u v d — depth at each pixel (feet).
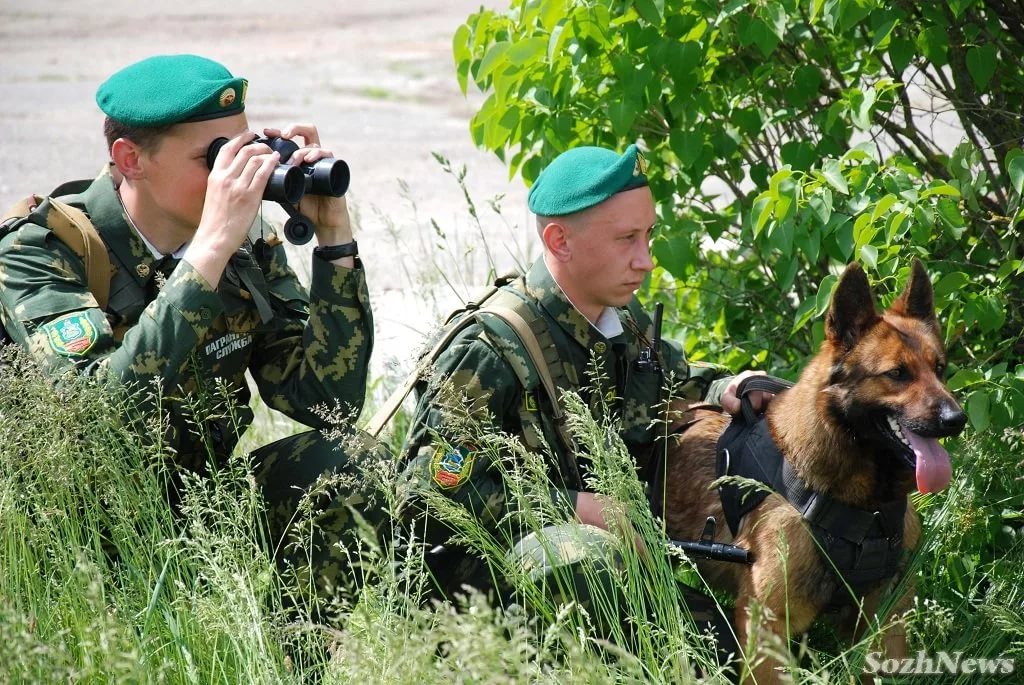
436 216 49.14
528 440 16.24
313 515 16.53
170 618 13.71
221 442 17.22
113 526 14.92
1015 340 18.94
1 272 15.74
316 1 121.70
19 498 14.58
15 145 64.08
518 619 12.91
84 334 15.30
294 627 14.24
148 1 123.44
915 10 19.44
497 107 21.15
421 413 16.33
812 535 15.90
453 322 16.84
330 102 75.51
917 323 16.06
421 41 97.81
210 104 15.71
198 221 16.42
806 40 20.97
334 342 16.70
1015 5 19.62
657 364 17.65
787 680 13.17
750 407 17.63
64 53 94.53
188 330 15.01
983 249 19.53
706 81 21.16
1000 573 17.54
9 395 14.52
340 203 16.57
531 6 19.85
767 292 22.68
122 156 15.99
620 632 14.38
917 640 16.94
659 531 15.14
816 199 18.61
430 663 12.42
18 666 12.39
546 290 16.58
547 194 16.28
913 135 21.01
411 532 14.25
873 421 15.78
